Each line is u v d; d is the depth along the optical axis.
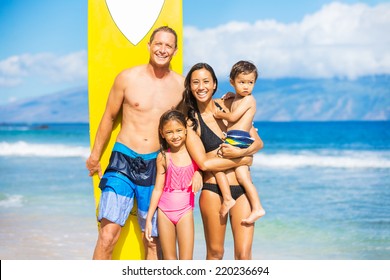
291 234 8.90
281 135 22.30
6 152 19.05
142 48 5.41
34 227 8.94
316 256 7.68
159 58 4.81
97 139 5.18
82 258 7.28
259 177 14.36
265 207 10.99
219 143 4.73
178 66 5.45
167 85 4.98
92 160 5.22
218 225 4.75
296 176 14.53
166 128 4.63
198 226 8.98
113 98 5.01
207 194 4.75
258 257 7.59
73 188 12.77
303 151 18.52
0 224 9.16
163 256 4.86
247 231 4.73
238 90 4.68
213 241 4.77
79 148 19.78
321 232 9.03
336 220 9.91
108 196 4.82
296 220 9.88
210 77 4.65
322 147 19.34
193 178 4.71
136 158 4.90
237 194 4.74
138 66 5.00
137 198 4.96
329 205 11.20
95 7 5.41
